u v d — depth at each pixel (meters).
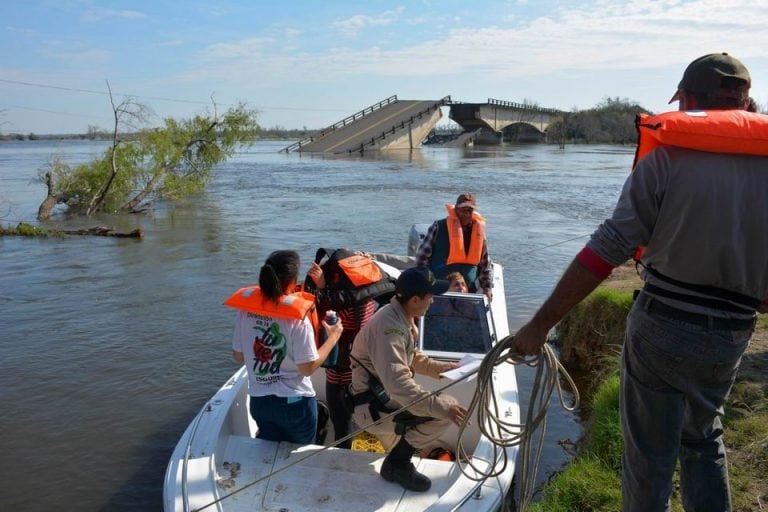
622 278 8.98
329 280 4.23
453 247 5.93
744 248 1.80
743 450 3.77
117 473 5.00
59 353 7.50
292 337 3.44
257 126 22.72
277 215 18.47
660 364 1.96
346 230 15.74
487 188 25.14
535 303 9.27
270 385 3.50
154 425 5.76
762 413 4.14
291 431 3.55
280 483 3.27
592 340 6.98
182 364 7.14
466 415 2.73
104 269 11.79
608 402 4.74
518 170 34.53
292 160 45.44
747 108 2.10
